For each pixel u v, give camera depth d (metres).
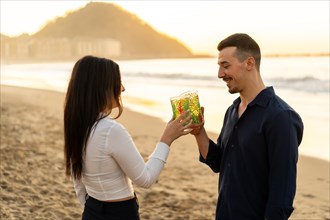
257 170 2.26
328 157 8.20
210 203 5.69
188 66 74.38
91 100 2.19
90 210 2.35
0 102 17.28
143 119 13.12
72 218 4.81
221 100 17.70
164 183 6.57
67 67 94.50
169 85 27.67
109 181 2.24
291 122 2.16
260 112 2.24
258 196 2.28
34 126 11.01
